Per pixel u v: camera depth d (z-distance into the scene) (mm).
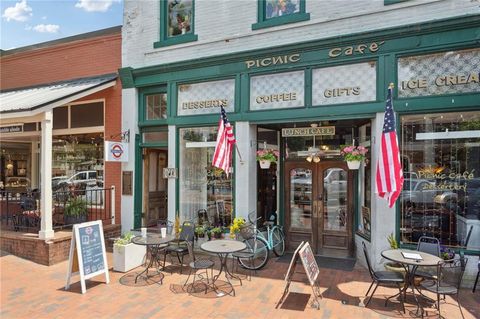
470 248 5500
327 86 6348
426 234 5738
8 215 7957
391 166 4715
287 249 7551
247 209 6883
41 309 4504
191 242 6121
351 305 4609
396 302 4723
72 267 5258
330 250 7223
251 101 6949
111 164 8461
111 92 8469
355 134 7168
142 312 4410
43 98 7223
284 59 6605
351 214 7066
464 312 4426
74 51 9125
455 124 5609
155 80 7883
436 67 5637
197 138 7590
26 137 9492
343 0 6223
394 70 5812
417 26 5590
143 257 6426
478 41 5320
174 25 7961
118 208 8305
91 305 4625
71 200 7648
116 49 8539
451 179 5645
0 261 6516
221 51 7234
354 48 6086
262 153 6840
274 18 6773
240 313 4375
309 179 7457
